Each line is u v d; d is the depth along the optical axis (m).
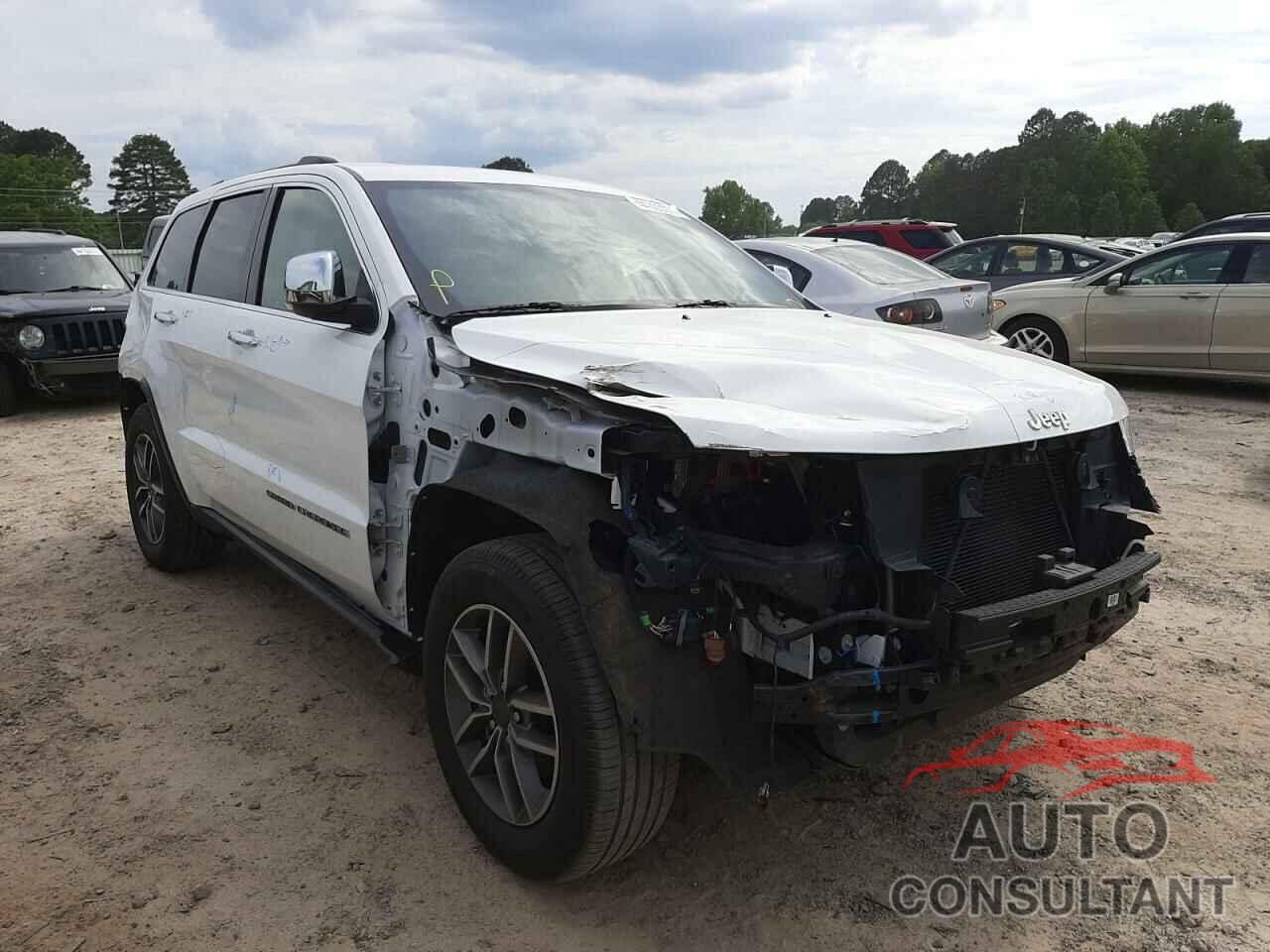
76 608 4.77
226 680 3.99
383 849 2.90
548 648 2.44
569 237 3.75
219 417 4.18
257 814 3.07
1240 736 3.53
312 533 3.52
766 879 2.79
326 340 3.35
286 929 2.57
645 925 2.60
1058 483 2.83
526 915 2.63
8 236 11.60
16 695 3.86
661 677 2.35
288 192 3.97
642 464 2.44
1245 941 2.54
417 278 3.18
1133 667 4.08
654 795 2.47
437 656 2.89
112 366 10.36
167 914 2.62
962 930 2.59
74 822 3.03
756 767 2.44
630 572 2.40
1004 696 2.68
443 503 2.90
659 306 3.56
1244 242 9.91
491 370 2.73
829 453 2.24
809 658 2.35
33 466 7.97
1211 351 10.06
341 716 3.71
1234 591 4.87
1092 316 10.73
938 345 3.17
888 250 8.94
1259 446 7.98
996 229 123.06
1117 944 2.53
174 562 5.11
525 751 2.71
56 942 2.50
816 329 3.29
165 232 5.22
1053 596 2.55
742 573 2.33
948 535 2.51
